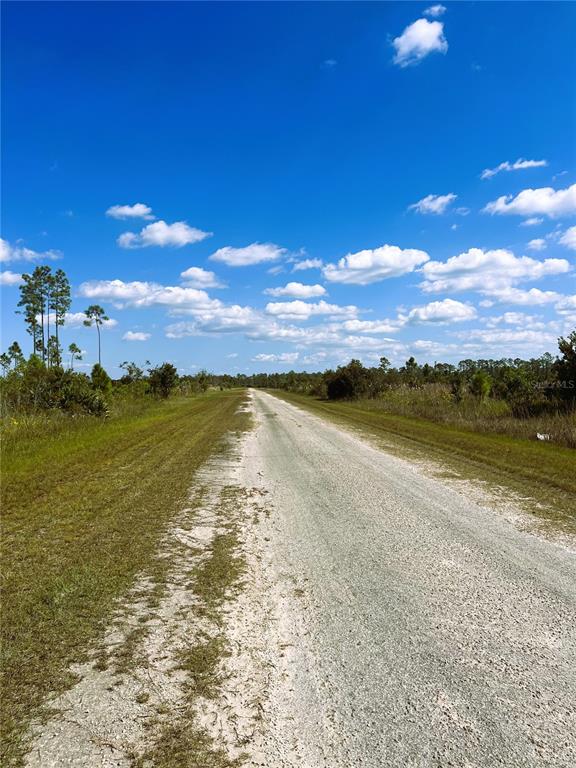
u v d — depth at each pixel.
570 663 3.06
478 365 43.41
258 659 3.09
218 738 2.39
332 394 39.38
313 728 2.46
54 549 4.98
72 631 3.40
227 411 25.22
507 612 3.73
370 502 7.03
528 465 9.39
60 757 2.25
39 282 45.22
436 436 14.08
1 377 17.14
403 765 2.22
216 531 5.68
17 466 9.08
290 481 8.44
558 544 5.23
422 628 3.49
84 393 18.06
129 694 2.71
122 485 7.75
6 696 2.69
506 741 2.37
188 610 3.74
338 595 4.03
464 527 5.84
